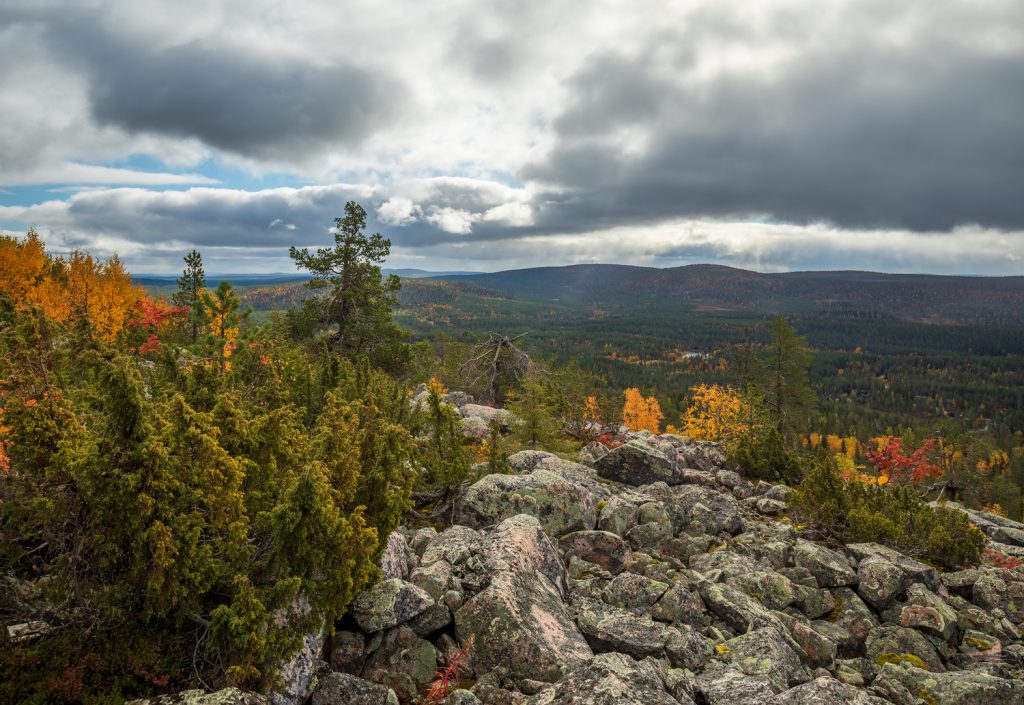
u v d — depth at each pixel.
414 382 38.59
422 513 12.92
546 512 12.75
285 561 6.42
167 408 7.43
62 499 5.50
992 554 14.52
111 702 5.18
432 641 8.20
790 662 8.60
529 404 22.08
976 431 197.62
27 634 5.54
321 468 7.12
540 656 7.65
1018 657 9.82
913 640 9.99
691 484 18.39
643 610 9.77
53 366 8.50
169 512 5.80
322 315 35.56
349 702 6.40
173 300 32.59
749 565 11.97
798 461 22.69
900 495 16.17
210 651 5.96
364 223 35.94
